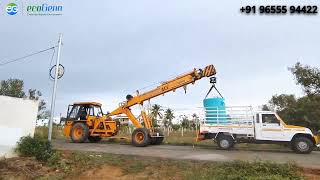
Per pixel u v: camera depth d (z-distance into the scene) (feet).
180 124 183.01
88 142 74.64
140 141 64.69
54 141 75.77
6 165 41.57
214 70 64.95
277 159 47.55
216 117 61.87
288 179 35.19
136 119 69.36
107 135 71.56
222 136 60.49
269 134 58.59
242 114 60.64
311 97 89.86
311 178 36.55
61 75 52.29
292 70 90.84
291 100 110.63
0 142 44.04
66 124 75.72
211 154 51.85
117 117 72.84
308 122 92.99
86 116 74.54
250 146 67.36
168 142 73.41
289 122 99.04
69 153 47.80
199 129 62.59
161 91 68.28
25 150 45.19
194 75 66.23
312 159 48.01
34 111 47.93
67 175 41.50
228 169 38.60
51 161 44.42
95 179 40.01
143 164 42.73
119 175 40.63
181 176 38.40
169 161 43.57
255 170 37.93
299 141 56.34
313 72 87.81
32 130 47.44
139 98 69.62
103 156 47.29
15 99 45.93
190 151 55.93
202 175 37.50
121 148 60.13
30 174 40.75
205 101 63.41
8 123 45.01
